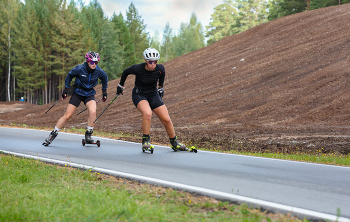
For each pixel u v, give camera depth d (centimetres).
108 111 2148
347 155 837
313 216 329
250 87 1953
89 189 414
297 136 1105
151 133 1322
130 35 6456
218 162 641
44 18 4884
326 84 1656
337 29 2520
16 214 314
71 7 5181
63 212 321
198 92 2141
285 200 385
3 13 4856
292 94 1658
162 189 432
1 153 719
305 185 462
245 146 1038
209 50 3369
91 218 297
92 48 5038
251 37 3253
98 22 5638
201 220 307
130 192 410
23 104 3747
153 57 654
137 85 713
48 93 5312
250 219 310
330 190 436
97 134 1193
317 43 2339
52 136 827
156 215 311
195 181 476
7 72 5378
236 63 2553
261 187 445
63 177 484
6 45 4997
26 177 464
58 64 4919
